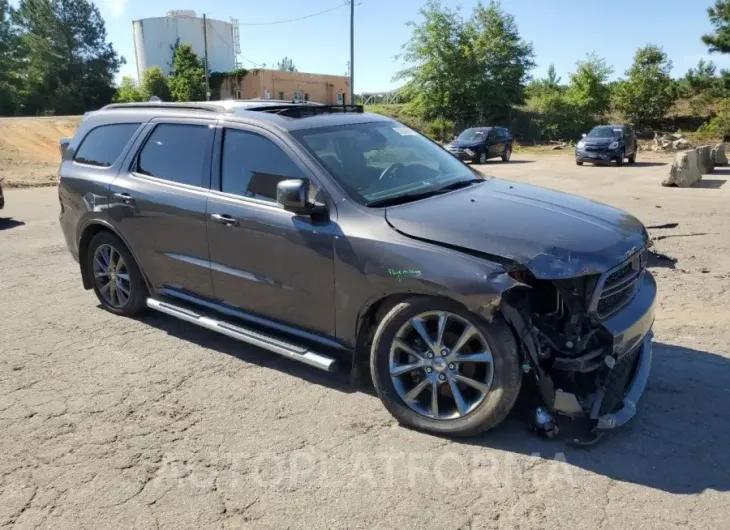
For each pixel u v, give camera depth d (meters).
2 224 10.46
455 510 2.86
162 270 4.89
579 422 3.59
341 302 3.73
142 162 5.01
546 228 3.38
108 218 5.16
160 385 4.20
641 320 3.44
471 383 3.35
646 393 3.93
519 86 45.91
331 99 66.12
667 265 7.09
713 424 3.56
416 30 45.47
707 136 42.38
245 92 61.31
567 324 3.23
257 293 4.20
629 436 3.45
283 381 4.24
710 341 4.77
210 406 3.90
